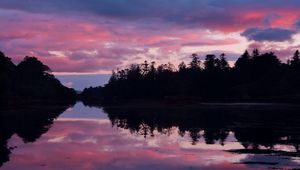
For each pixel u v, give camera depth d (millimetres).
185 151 35906
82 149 36969
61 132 53406
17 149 36875
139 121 74750
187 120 75250
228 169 27297
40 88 178125
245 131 53250
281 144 40625
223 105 143375
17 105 119312
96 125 66000
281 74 189875
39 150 36250
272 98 164000
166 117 85438
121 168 27469
